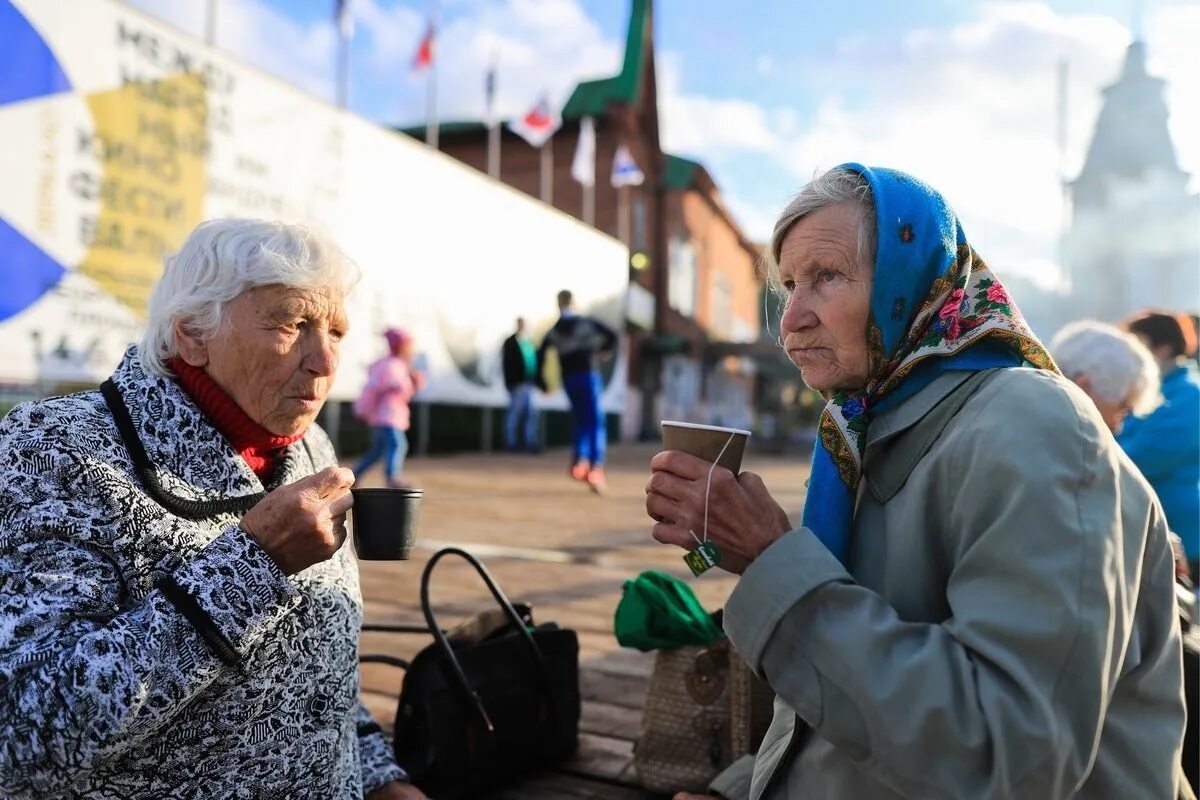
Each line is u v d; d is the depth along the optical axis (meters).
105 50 7.41
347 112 10.38
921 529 0.97
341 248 1.27
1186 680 1.27
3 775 0.96
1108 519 0.86
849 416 1.08
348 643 1.32
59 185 7.07
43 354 7.02
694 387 28.09
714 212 29.59
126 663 0.96
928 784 0.84
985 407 0.95
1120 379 2.26
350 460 10.67
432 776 1.87
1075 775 0.82
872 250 1.03
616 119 23.06
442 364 12.68
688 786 1.96
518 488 9.01
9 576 1.02
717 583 4.30
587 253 17.61
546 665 2.09
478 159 24.16
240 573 1.02
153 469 1.12
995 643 0.84
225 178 8.66
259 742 1.16
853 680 0.88
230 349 1.17
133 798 1.08
